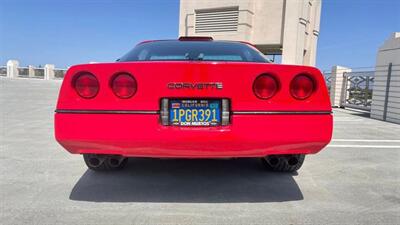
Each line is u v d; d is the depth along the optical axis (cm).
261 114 214
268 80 215
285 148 221
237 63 214
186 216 221
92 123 213
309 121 217
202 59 278
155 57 282
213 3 2169
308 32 2338
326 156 401
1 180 290
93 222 211
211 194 261
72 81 215
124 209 231
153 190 269
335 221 216
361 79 1166
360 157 398
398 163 372
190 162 352
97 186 276
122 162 320
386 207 240
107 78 212
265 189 274
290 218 219
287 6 2055
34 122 662
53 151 403
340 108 1298
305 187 281
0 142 457
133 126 212
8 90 1531
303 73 218
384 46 861
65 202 243
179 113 215
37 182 286
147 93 212
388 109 837
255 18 2155
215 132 212
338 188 280
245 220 215
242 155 220
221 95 213
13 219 213
